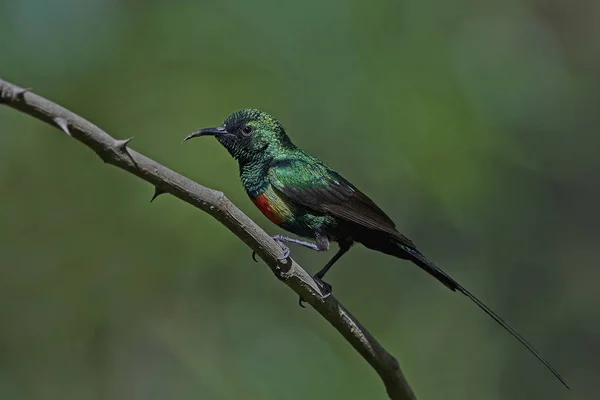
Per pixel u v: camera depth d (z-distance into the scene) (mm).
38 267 11992
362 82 12641
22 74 12352
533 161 13852
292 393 12195
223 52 12719
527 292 14875
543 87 14422
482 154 12672
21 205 11961
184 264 12094
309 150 12570
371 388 12391
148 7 13195
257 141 9305
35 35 12602
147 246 12039
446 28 13430
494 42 13703
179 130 12156
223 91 12398
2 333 11781
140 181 12172
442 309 14414
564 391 14750
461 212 12797
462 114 12633
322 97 12562
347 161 12719
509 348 14758
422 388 13602
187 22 12898
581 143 14961
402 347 13750
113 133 12297
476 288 14586
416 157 12328
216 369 12242
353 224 9156
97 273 12094
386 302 14203
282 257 7199
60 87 12414
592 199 15070
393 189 13023
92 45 12773
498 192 13344
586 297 15094
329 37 12773
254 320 12633
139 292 12234
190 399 12047
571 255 15148
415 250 8867
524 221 14250
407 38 13023
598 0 19219
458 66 13133
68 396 11898
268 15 12773
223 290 12656
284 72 12656
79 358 12055
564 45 17625
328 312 7648
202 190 6301
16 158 12016
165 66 12750
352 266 14336
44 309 11992
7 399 11570
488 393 14164
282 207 9234
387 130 12391
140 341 12250
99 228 12070
